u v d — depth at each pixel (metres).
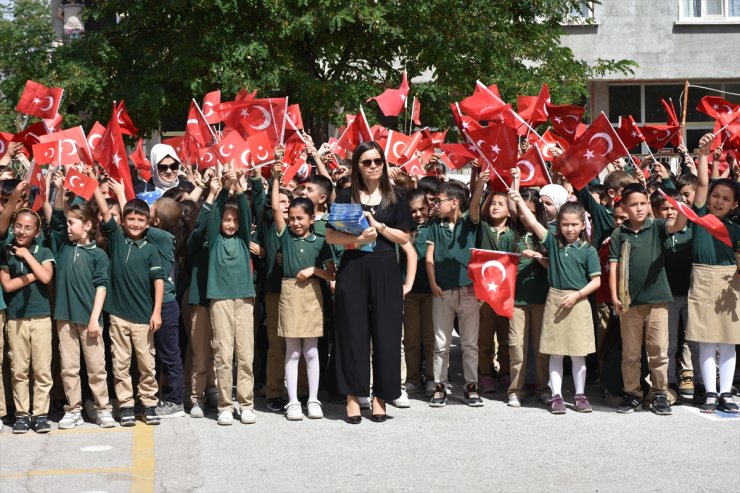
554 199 8.62
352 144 9.36
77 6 17.97
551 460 6.27
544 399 8.03
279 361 7.87
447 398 8.27
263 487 5.71
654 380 7.64
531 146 8.48
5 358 7.48
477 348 8.03
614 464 6.17
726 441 6.72
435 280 7.95
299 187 8.80
